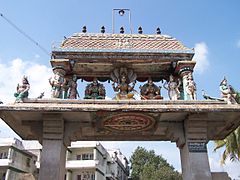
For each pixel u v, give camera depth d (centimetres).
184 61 1351
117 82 1395
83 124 1311
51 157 1173
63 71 1338
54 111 1147
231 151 2288
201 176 1161
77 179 4697
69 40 1403
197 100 1195
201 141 1230
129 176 7212
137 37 1441
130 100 1177
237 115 1229
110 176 5372
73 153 4862
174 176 5959
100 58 1350
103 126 1352
